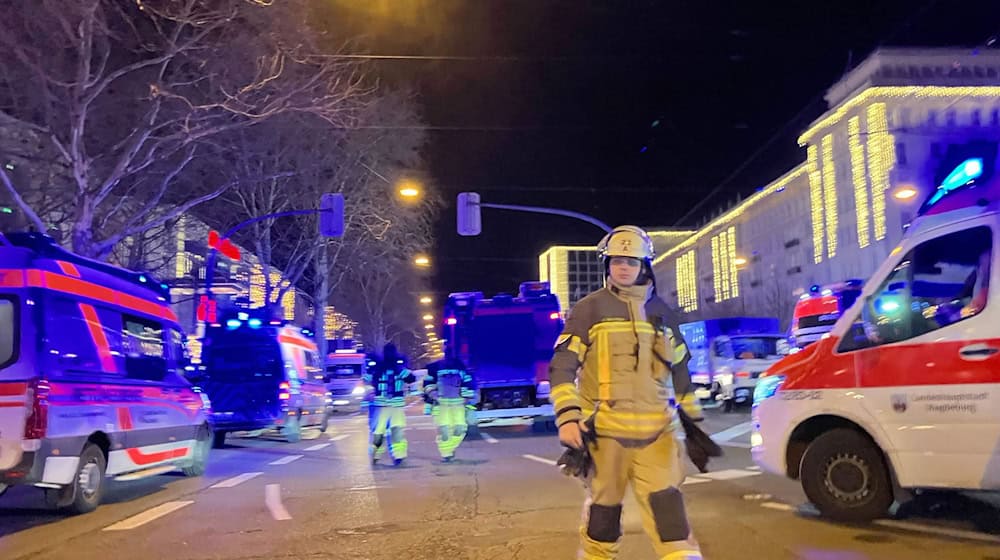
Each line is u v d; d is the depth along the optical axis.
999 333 5.79
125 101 20.30
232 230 23.56
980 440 5.78
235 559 6.08
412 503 8.34
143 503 9.09
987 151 6.17
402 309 66.50
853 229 54.41
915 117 50.78
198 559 6.12
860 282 17.12
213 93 19.50
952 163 6.45
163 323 10.71
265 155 26.52
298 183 31.05
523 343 17.50
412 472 11.08
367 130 29.20
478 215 24.16
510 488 9.18
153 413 9.87
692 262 94.12
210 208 32.56
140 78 19.59
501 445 14.90
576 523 6.96
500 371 17.38
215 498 9.22
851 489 6.52
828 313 17.44
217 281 32.69
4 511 8.63
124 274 9.88
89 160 18.12
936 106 50.75
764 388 7.27
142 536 7.07
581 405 3.54
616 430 3.52
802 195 64.62
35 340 7.76
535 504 8.01
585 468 3.56
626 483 3.61
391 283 57.94
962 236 6.13
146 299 10.24
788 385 6.93
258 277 45.44
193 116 18.50
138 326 9.95
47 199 22.08
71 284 8.45
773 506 7.45
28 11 16.56
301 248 35.22
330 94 20.41
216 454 14.92
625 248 3.68
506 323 17.58
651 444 3.54
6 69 17.47
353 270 40.84
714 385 22.69
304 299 59.56
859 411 6.38
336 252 37.62
